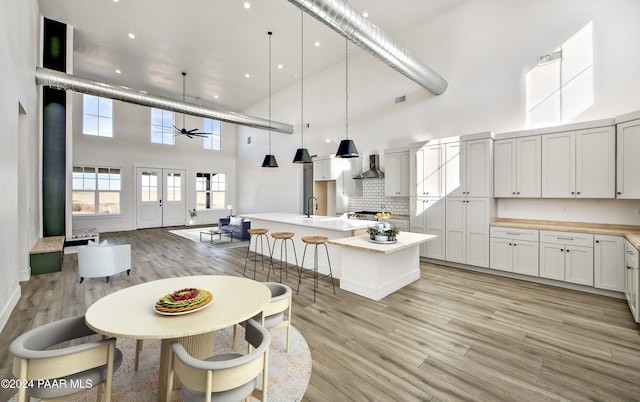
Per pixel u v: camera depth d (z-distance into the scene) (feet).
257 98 31.68
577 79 12.88
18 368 4.18
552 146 12.98
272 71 24.64
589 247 11.59
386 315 9.73
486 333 8.50
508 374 6.60
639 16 11.53
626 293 10.43
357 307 10.41
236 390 4.45
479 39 15.71
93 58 21.79
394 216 18.54
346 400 5.76
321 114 24.99
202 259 17.95
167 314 5.01
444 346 7.79
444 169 15.96
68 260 17.34
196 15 16.62
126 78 25.63
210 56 21.67
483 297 11.36
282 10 16.19
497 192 14.61
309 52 21.25
